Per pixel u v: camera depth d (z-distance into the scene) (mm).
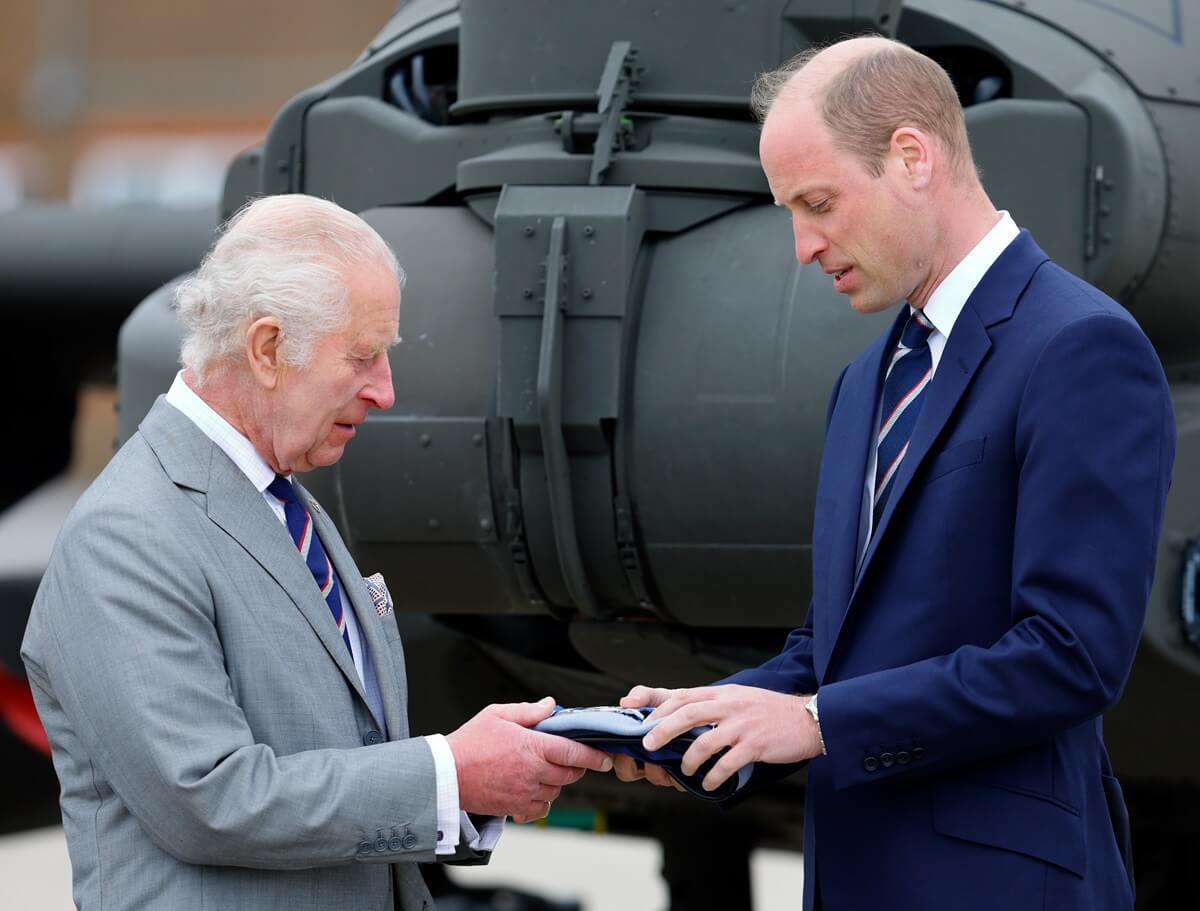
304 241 8711
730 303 12484
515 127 13336
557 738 9047
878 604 9070
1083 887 8766
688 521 12461
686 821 19766
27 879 30547
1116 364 8539
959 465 8805
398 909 9328
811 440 12133
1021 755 8820
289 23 82438
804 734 8914
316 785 8414
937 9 13773
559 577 12898
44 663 8609
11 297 21969
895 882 8969
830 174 8844
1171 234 12922
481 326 12961
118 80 82062
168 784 8242
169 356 14891
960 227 9047
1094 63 13305
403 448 12852
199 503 8734
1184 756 13352
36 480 23078
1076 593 8414
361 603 9359
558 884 30156
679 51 12992
